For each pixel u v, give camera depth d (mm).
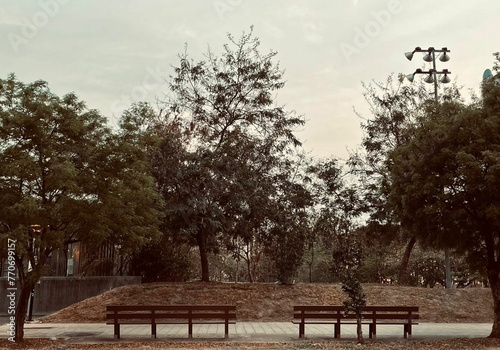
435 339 15352
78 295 23797
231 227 25875
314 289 23828
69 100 14633
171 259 26844
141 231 15680
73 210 13977
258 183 25828
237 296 22844
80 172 14367
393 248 37906
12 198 13250
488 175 13680
